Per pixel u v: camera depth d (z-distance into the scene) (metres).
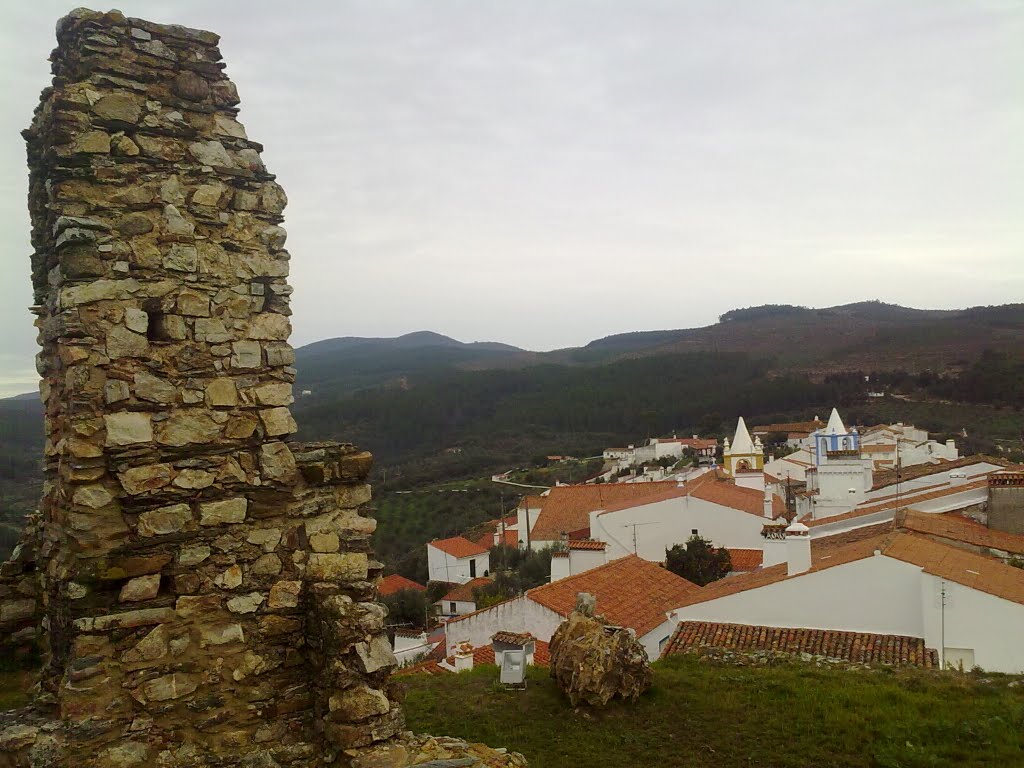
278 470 7.69
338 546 8.03
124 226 7.09
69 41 7.23
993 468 36.03
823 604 17.72
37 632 8.52
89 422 6.71
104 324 6.89
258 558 7.50
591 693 12.58
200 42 7.71
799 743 10.98
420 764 7.17
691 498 39.09
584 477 86.25
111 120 7.12
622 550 39.38
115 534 6.79
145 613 6.82
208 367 7.43
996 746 10.34
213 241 7.59
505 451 103.88
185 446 7.20
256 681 7.35
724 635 17.89
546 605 20.19
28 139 7.77
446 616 41.28
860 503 35.62
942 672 14.15
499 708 12.93
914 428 73.94
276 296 7.96
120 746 6.56
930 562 17.28
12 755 6.23
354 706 7.09
